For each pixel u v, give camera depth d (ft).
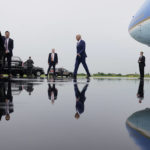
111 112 4.53
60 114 4.18
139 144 2.18
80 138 2.44
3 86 12.30
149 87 14.26
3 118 3.66
